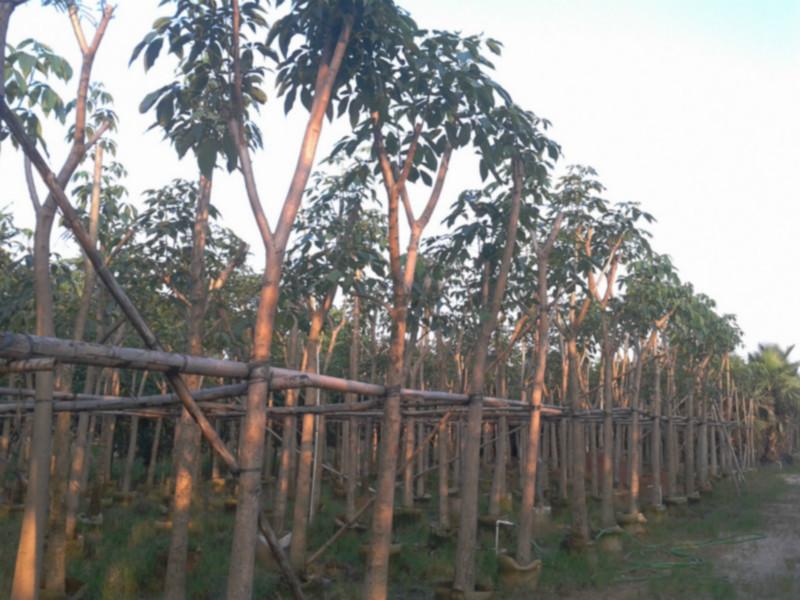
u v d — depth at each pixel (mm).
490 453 27047
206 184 9852
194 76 7379
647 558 14445
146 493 20297
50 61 6555
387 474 7898
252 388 6031
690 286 18750
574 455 14516
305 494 11188
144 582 10695
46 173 5227
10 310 9977
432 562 12375
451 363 22016
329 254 10891
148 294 12805
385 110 7613
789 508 22844
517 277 13016
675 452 24578
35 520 6664
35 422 6773
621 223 14227
